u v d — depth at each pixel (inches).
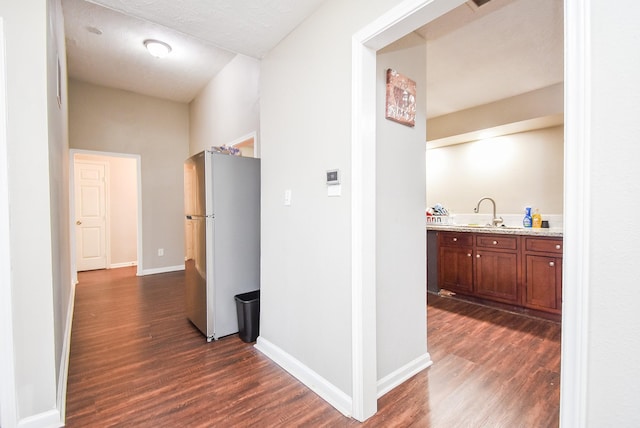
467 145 168.9
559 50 97.0
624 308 29.8
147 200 202.7
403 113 76.1
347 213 63.4
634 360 29.3
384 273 72.4
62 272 94.3
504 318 119.7
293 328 80.2
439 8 49.2
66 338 90.7
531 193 145.6
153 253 204.5
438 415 62.9
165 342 98.4
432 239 156.9
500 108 139.4
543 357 87.7
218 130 176.1
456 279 146.0
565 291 33.5
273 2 67.6
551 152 139.6
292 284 80.4
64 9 114.0
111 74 172.9
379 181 71.1
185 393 70.4
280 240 85.1
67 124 154.0
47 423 58.9
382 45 61.3
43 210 59.6
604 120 30.8
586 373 32.2
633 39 29.1
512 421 61.1
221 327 102.3
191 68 167.8
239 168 106.4
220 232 102.0
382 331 71.7
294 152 79.0
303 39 75.0
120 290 160.2
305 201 75.5
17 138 57.0
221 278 102.3
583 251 32.1
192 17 72.1
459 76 115.8
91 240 217.2
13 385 56.0
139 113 201.3
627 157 29.5
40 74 58.9
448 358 87.5
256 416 62.5
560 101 122.6
